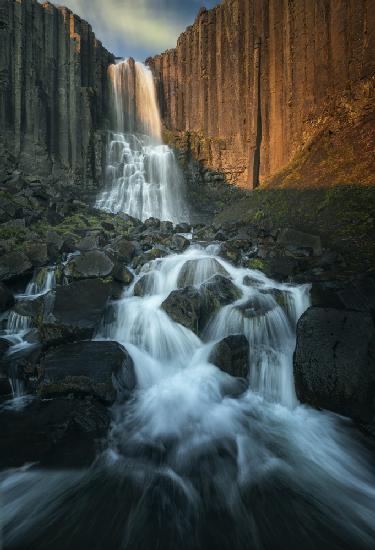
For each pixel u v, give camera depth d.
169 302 9.27
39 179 21.14
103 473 5.44
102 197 24.77
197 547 4.29
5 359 8.10
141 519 4.67
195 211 27.95
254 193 22.08
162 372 8.37
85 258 11.28
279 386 7.64
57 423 6.38
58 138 24.62
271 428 6.60
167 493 5.11
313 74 21.61
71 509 4.79
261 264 12.02
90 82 28.00
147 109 33.00
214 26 30.73
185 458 5.84
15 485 5.11
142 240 15.39
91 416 6.46
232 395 7.41
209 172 29.58
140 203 26.22
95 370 7.08
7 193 17.83
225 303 9.32
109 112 30.09
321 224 14.02
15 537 4.36
